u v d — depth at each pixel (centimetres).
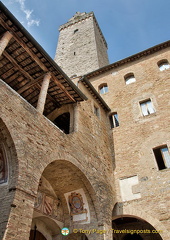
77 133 1213
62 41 3538
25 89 1248
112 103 1888
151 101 1698
